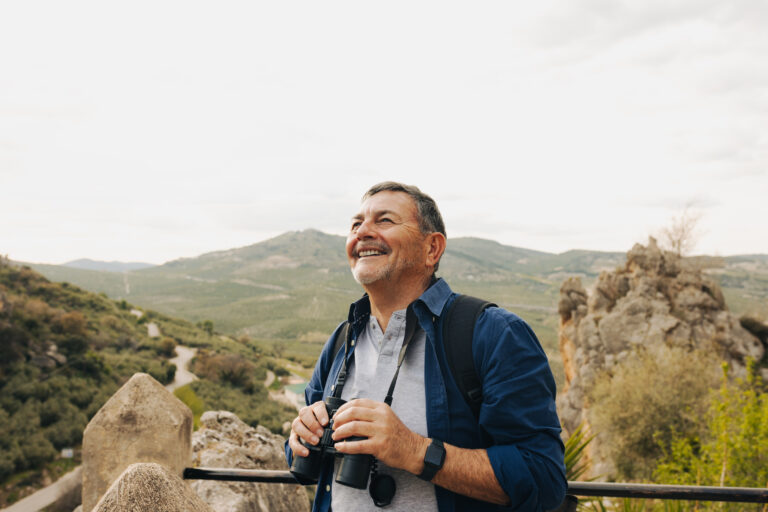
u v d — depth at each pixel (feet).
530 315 625.00
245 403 198.70
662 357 53.93
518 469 3.45
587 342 79.15
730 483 19.16
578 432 10.00
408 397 4.14
